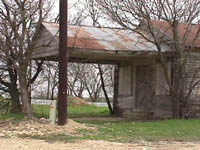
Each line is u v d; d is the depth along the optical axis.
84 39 18.36
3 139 11.93
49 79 26.97
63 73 14.63
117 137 12.67
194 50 20.25
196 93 20.27
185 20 19.47
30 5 16.11
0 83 21.52
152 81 21.22
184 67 19.47
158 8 20.73
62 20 14.67
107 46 18.03
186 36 19.70
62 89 14.63
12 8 15.88
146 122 17.66
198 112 20.16
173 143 11.87
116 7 18.69
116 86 24.70
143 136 13.06
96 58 21.08
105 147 10.65
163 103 20.41
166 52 19.36
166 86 20.31
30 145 10.77
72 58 21.06
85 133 13.29
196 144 11.76
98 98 50.78
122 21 19.17
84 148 10.41
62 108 14.60
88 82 48.59
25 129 13.75
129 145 11.18
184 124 16.47
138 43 19.45
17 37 15.95
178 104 19.53
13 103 21.33
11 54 17.84
